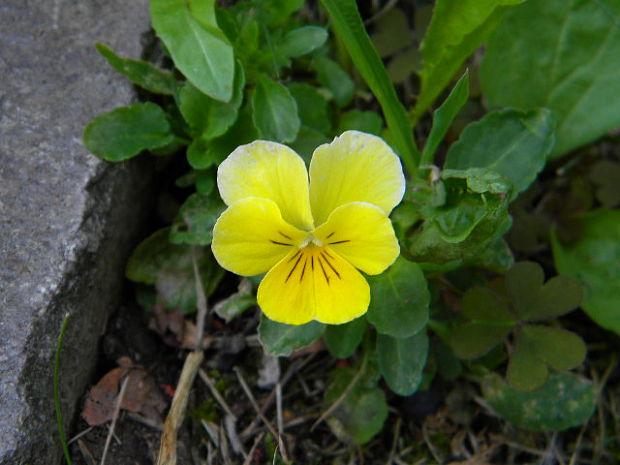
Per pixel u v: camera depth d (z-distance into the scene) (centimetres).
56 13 16
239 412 15
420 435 16
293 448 15
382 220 10
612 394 17
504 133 15
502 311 15
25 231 13
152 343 16
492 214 12
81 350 14
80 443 13
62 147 14
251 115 15
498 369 17
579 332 18
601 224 18
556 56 17
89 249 14
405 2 21
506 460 16
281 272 11
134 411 14
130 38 16
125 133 14
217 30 14
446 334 16
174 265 16
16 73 15
